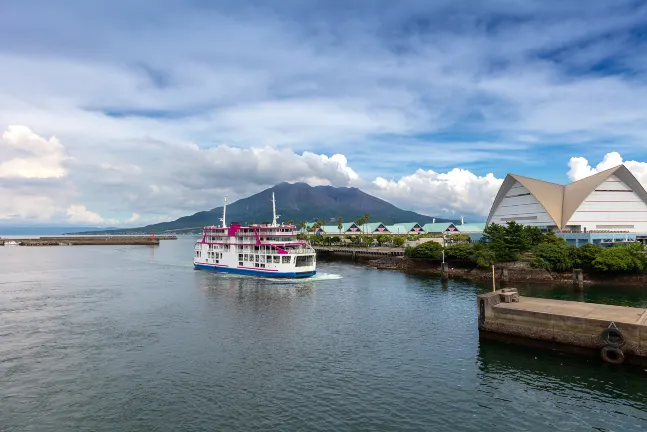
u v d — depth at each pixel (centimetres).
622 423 3053
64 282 10406
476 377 3900
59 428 3036
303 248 10931
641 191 13550
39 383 3831
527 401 3406
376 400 3431
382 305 7144
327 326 5759
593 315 4519
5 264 15738
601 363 4191
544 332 4628
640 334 4053
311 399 3453
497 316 4956
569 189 14750
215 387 3709
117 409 3312
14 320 6184
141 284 9875
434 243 12269
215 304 7325
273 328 5675
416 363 4278
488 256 10250
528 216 15075
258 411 3250
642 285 8938
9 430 3011
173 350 4738
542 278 9606
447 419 3119
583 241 12025
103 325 5872
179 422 3094
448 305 7081
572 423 3056
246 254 11100
